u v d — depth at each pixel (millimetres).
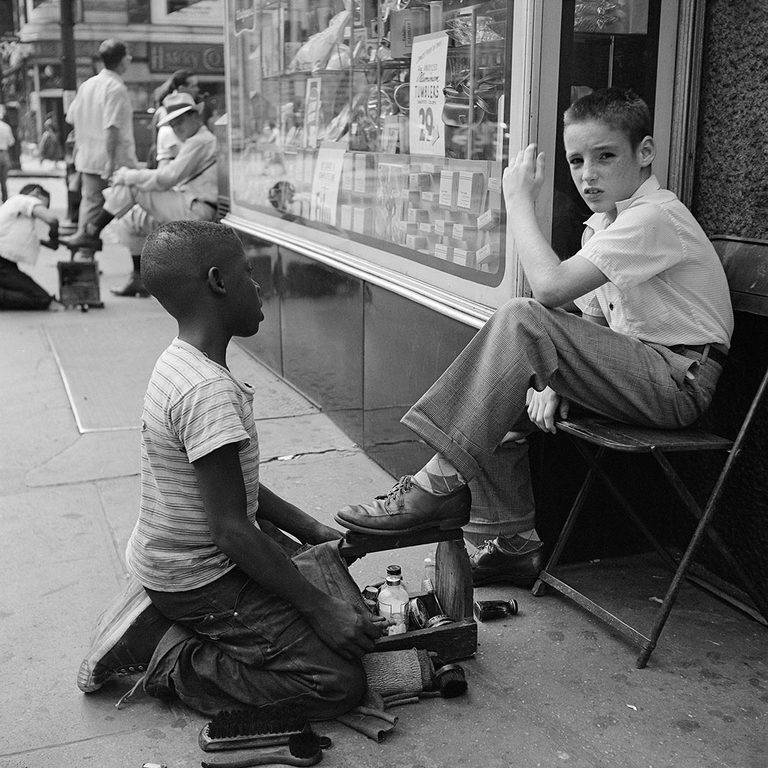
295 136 5082
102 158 7660
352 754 2223
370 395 4113
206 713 2365
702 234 2598
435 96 3486
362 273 4074
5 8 28219
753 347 2773
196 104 7945
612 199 2605
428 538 2514
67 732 2324
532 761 2197
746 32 2682
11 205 7180
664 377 2531
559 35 2803
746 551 2891
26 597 2982
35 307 7281
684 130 2910
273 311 5430
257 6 5547
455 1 3307
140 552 2322
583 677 2531
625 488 3129
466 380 2465
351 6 4281
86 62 15688
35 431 4570
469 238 3289
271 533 2643
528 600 2953
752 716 2363
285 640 2285
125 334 6480
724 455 2924
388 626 2580
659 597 2957
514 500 2914
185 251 2225
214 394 2168
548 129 2869
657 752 2227
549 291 2441
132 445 4359
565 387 2539
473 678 2527
